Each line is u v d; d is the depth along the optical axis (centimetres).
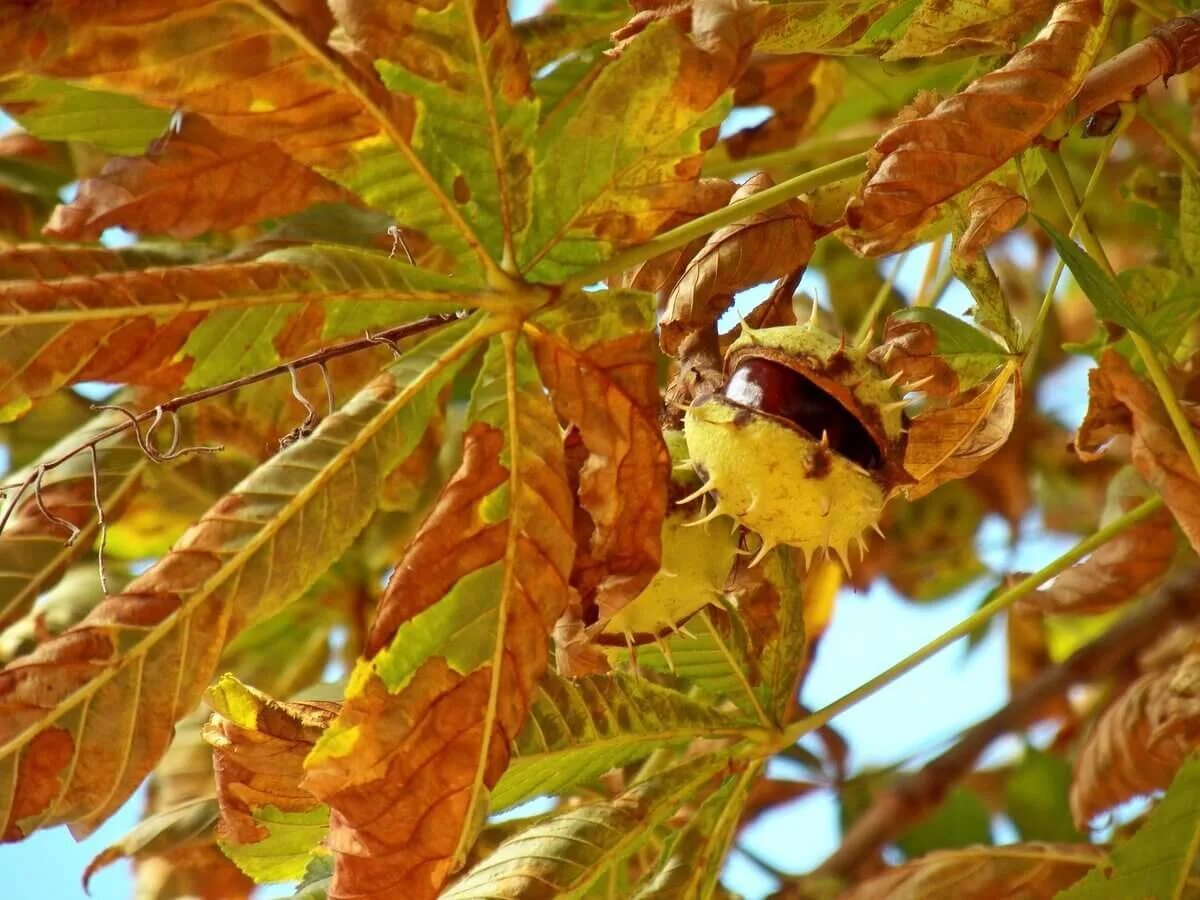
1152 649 260
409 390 232
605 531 233
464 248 232
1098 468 276
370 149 231
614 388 233
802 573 246
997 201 239
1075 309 294
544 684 241
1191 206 250
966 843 266
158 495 260
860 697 244
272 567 231
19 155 262
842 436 237
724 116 232
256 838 239
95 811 230
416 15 231
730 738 243
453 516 232
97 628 230
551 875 239
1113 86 239
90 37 229
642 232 233
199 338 230
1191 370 249
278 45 230
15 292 229
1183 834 241
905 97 263
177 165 232
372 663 231
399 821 231
